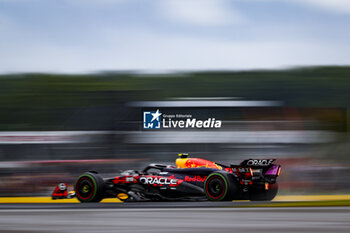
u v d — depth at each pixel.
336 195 41.56
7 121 65.75
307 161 48.53
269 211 20.66
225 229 15.49
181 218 18.69
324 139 51.59
